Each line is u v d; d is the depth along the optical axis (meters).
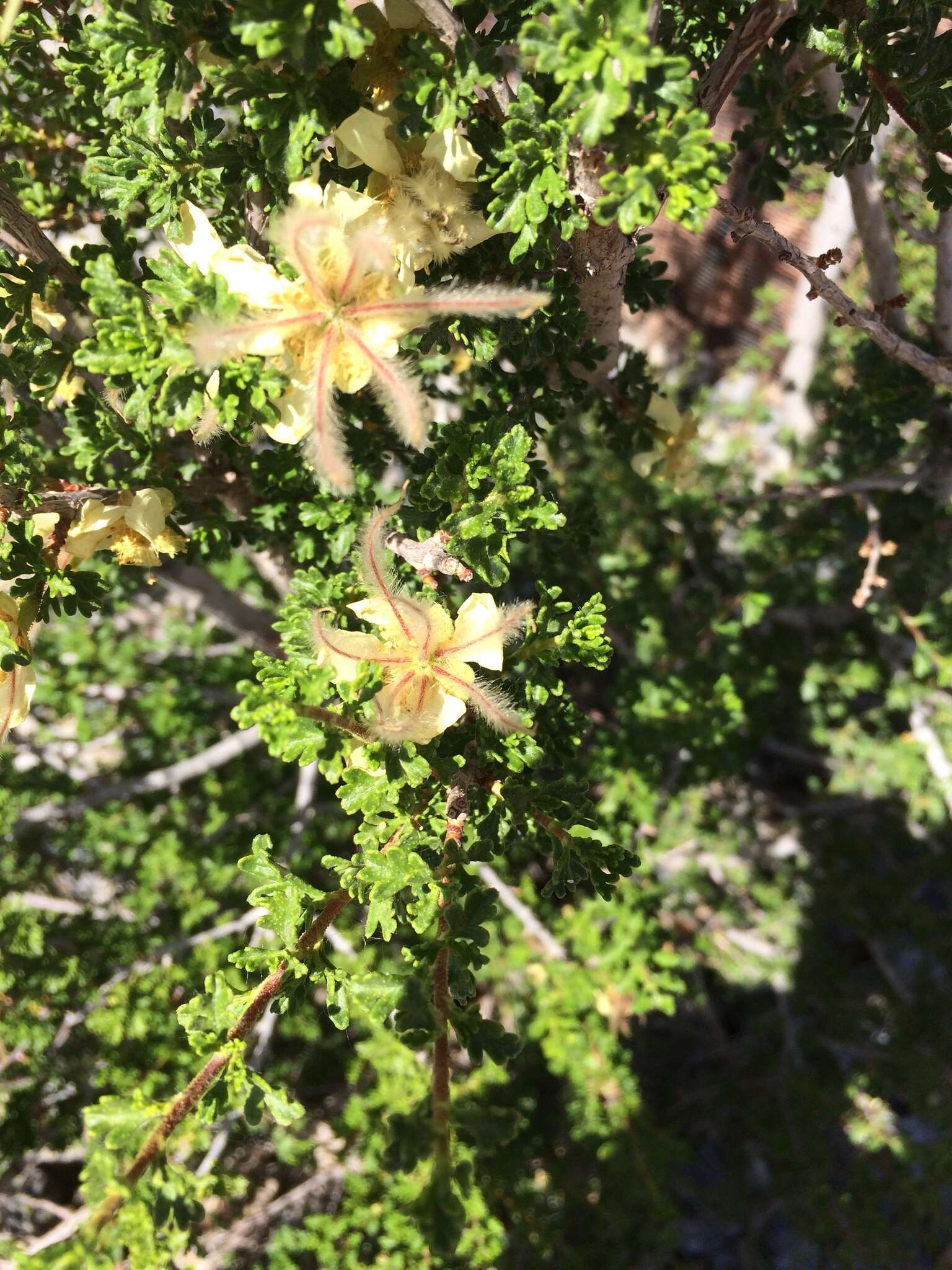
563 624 0.16
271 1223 0.36
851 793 0.45
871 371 0.28
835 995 0.41
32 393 0.18
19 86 0.21
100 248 0.17
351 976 0.15
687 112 0.13
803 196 0.38
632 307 0.22
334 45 0.12
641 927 0.31
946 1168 0.34
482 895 0.14
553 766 0.18
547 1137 0.39
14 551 0.16
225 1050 0.14
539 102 0.13
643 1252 0.38
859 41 0.17
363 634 0.14
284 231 0.13
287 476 0.21
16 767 0.38
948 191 0.18
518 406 0.20
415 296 0.13
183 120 0.18
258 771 0.41
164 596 0.40
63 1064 0.32
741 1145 0.41
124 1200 0.13
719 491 0.42
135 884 0.39
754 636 0.43
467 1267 0.29
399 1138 0.12
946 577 0.33
